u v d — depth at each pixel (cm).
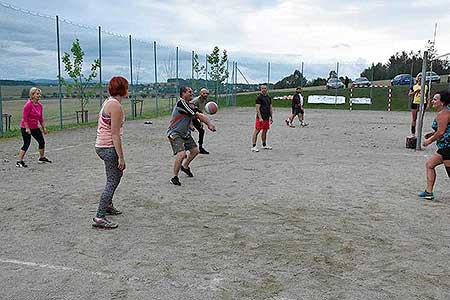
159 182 843
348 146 1391
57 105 1858
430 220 622
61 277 428
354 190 795
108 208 627
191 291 402
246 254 491
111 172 573
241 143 1441
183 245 516
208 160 1100
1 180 846
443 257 491
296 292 403
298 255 490
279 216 634
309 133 1788
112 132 554
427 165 728
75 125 1919
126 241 527
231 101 4162
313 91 4747
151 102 2741
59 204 681
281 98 4444
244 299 389
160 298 389
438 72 3675
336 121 2480
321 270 452
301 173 945
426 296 399
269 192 775
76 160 1080
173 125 816
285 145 1399
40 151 1035
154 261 469
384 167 1023
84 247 505
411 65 4419
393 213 654
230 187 810
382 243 530
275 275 438
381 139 1598
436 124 709
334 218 627
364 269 456
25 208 657
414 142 1345
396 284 422
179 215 634
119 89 564
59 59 1777
